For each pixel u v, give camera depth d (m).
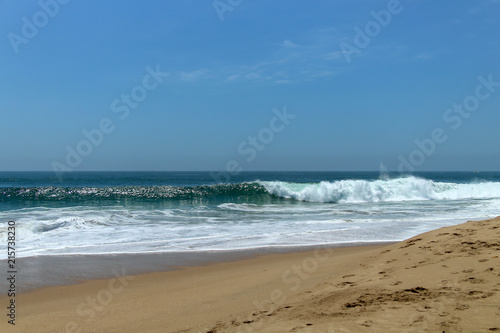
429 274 4.74
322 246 9.92
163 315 4.84
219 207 19.77
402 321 3.34
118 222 14.12
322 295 4.61
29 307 5.61
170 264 8.26
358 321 3.46
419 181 25.44
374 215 16.14
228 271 7.57
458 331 3.00
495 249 5.29
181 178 74.44
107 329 4.47
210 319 4.36
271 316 4.07
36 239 10.91
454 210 17.70
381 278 4.95
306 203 22.38
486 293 3.77
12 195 25.45
